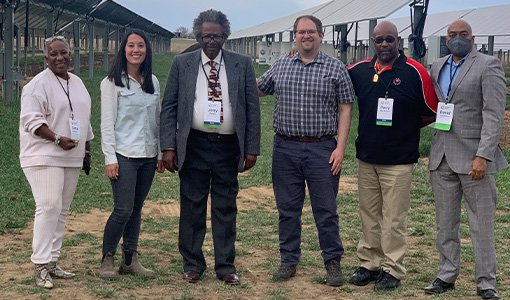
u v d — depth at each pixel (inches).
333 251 196.5
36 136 176.7
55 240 189.3
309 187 196.2
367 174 194.7
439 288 187.6
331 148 195.3
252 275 204.4
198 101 187.3
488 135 176.6
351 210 309.1
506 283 201.2
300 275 206.2
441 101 185.2
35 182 178.9
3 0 652.1
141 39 185.6
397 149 186.9
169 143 190.1
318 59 192.4
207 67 188.5
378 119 186.4
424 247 247.4
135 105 186.7
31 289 176.6
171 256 226.5
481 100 180.1
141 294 178.9
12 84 673.0
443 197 187.6
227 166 191.9
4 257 216.2
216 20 185.3
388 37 182.7
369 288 193.9
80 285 183.6
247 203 325.7
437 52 565.3
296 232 201.5
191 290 184.9
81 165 186.7
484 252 183.3
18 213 275.7
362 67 193.6
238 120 188.2
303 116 191.3
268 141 536.1
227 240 196.1
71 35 1861.5
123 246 197.2
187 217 194.4
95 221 279.1
